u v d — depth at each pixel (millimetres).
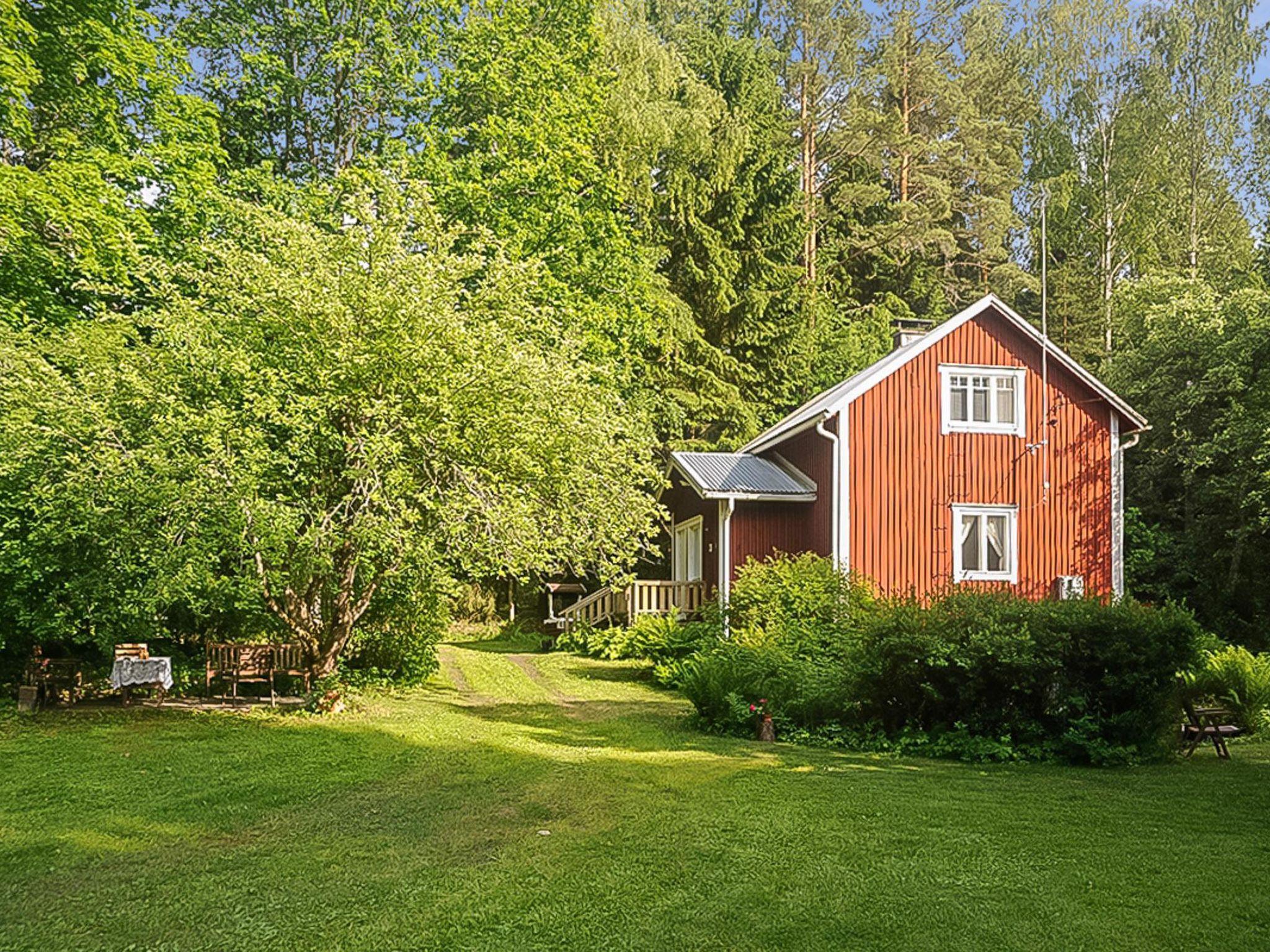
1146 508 27547
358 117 23047
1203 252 36344
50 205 15164
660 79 28266
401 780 9734
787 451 23344
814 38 39781
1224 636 24609
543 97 21812
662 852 7281
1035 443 21031
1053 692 11750
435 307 12188
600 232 22734
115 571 12062
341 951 5461
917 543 20328
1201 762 11547
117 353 13086
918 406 20609
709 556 22547
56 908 6117
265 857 7168
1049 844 7551
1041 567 20812
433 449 12305
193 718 13023
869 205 39031
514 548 12273
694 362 31906
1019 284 38688
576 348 15352
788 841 7582
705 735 12734
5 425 11766
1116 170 38375
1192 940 5598
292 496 12523
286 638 14992
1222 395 25297
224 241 13633
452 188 19562
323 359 12273
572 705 15188
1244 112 37125
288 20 21750
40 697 13914
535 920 5910
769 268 32844
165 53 18906
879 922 5867
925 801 9031
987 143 41781
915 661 11844
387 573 12820
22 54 15102
